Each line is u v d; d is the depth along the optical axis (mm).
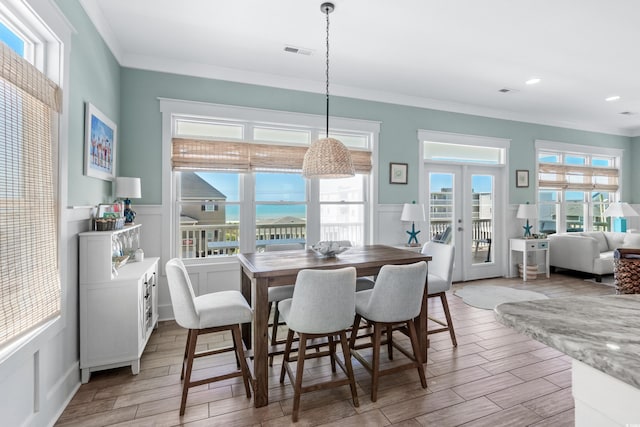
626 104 4820
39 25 1691
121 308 2229
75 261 2102
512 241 5246
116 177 3002
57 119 1858
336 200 4281
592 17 2576
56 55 1854
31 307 1621
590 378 687
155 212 3367
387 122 4418
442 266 2850
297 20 2654
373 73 3727
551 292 4371
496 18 2605
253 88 3715
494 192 5289
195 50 3184
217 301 2111
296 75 3793
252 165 3740
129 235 2988
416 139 4602
